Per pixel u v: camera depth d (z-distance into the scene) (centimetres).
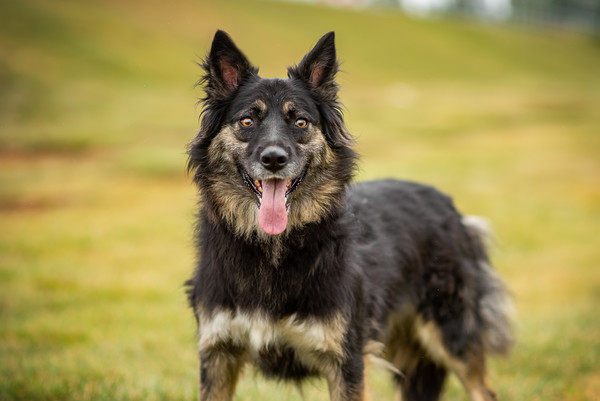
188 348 834
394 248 585
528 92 5541
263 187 505
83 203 1906
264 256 491
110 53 5159
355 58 6650
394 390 668
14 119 3409
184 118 3644
